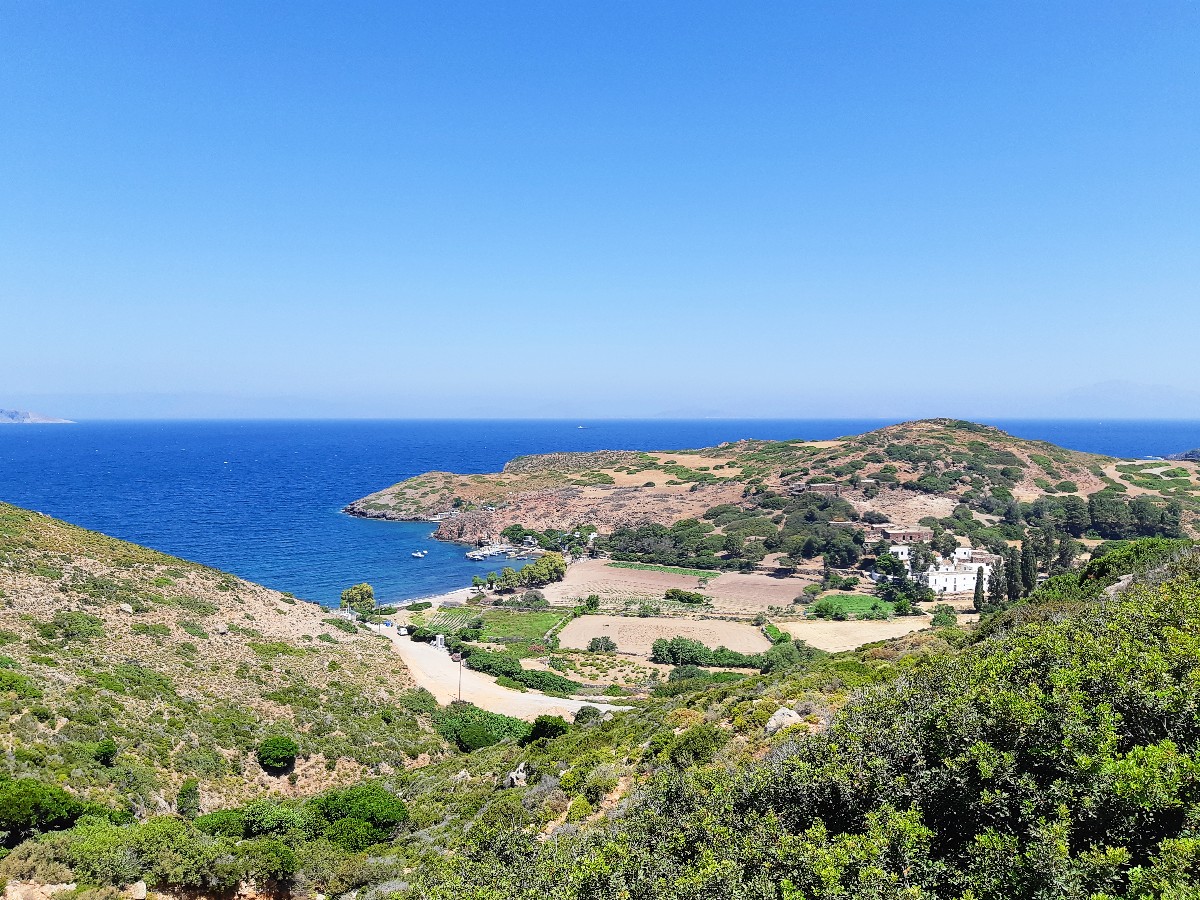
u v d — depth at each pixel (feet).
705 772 60.75
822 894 35.04
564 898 41.86
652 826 49.57
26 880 61.62
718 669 248.73
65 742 98.22
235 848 74.95
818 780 45.27
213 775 110.32
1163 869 29.99
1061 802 35.06
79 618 148.15
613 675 239.50
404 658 218.59
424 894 56.39
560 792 82.28
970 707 44.52
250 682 149.89
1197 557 91.09
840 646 266.36
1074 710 40.47
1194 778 34.32
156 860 68.59
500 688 204.64
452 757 146.20
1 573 154.71
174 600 180.24
